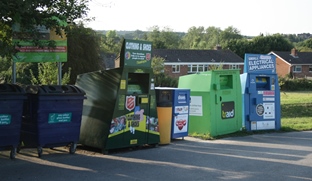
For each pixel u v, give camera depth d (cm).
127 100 873
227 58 6456
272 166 781
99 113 875
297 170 752
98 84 894
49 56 954
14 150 769
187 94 1066
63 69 1964
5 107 736
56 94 786
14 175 664
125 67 861
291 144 1048
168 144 1001
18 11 661
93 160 792
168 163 784
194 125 1159
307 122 1641
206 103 1137
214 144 1025
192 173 711
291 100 3084
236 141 1087
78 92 821
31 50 926
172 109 1030
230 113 1195
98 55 2148
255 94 1274
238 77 1220
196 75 1166
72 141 827
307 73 6894
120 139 866
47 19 762
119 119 862
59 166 734
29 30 780
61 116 800
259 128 1284
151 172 709
